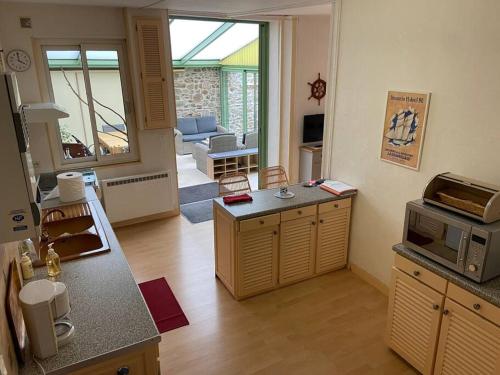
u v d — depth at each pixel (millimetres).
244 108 9766
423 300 2406
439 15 2617
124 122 4684
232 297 3447
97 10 4152
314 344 2867
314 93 5742
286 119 5734
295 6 4129
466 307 2137
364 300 3400
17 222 1495
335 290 3551
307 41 5441
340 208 3621
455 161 2668
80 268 2279
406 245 2510
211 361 2699
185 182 6902
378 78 3176
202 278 3756
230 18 4977
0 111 1359
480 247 2047
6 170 1425
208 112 10641
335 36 3514
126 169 4750
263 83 5945
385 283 3465
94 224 2914
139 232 4754
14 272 1841
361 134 3447
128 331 1745
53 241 2725
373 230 3504
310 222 3514
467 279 2146
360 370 2625
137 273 3838
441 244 2279
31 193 1476
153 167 4914
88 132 4531
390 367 2648
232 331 3006
